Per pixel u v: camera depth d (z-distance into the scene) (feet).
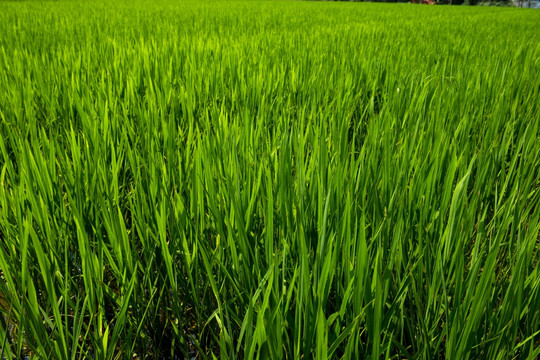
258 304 4.23
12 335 5.45
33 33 24.11
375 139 6.97
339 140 7.30
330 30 28.17
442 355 5.08
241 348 5.11
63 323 5.55
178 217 5.49
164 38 22.25
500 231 4.89
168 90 11.41
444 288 3.98
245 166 6.24
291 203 5.30
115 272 5.28
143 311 5.45
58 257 5.41
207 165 5.76
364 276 4.03
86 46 18.90
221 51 17.25
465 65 15.58
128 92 10.87
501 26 37.55
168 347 5.83
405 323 5.14
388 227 5.02
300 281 3.88
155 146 8.00
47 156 7.36
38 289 5.74
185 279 5.90
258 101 10.98
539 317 4.31
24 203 5.78
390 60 16.15
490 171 7.13
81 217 5.37
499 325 4.01
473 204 5.46
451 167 5.52
